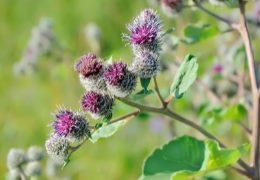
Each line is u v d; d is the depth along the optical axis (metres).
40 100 12.22
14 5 15.03
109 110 4.50
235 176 7.82
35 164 6.41
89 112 4.49
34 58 10.27
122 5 13.43
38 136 11.81
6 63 13.95
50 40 9.91
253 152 5.31
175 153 5.18
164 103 4.68
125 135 10.29
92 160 10.12
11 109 12.61
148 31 4.65
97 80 4.50
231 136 8.30
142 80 4.57
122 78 4.45
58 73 10.22
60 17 14.19
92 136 4.61
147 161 5.19
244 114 6.29
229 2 5.62
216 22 8.58
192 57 4.62
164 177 5.11
